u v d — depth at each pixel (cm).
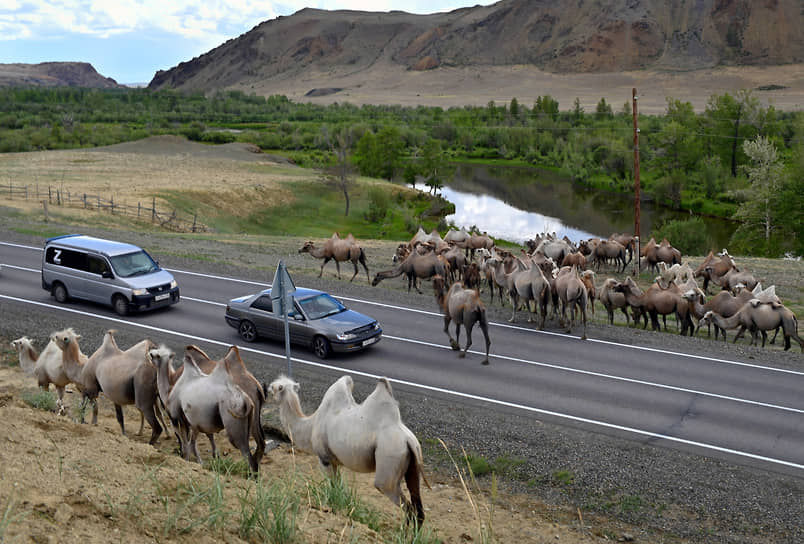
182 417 1077
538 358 1912
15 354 1788
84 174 7444
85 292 2267
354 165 10575
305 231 6425
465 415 1466
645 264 3762
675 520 1066
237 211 6444
